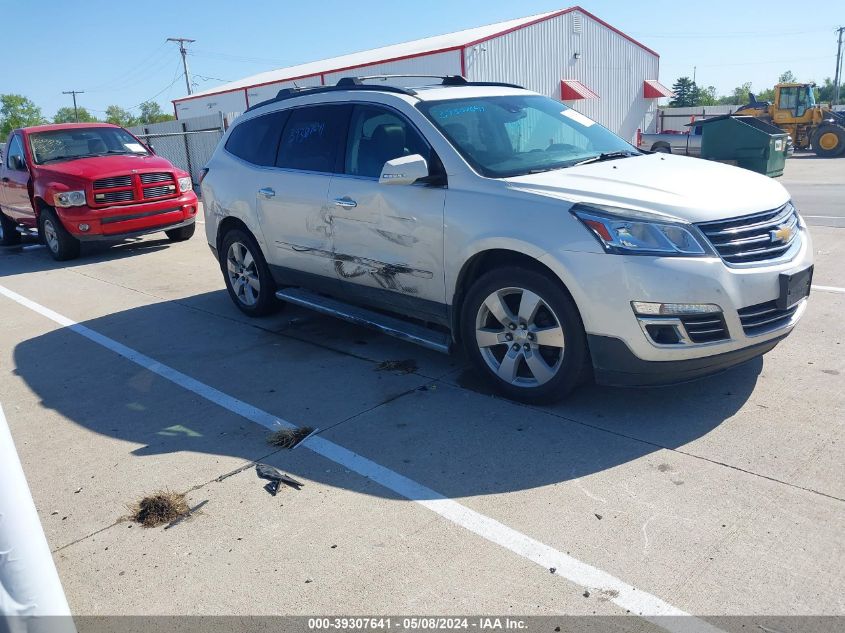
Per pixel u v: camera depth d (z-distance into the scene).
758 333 3.93
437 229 4.52
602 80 33.75
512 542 3.06
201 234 12.02
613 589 2.74
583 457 3.73
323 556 3.05
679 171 4.43
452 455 3.84
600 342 3.89
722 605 2.62
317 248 5.51
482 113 5.01
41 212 10.30
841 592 2.64
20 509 2.11
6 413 4.80
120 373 5.43
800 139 27.92
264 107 6.29
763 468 3.50
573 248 3.87
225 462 3.93
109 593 2.92
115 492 3.69
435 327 5.07
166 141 22.95
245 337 6.12
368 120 5.16
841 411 4.04
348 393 4.76
